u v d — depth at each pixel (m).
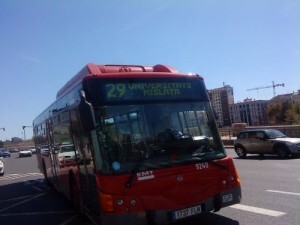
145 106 4.57
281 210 5.55
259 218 5.19
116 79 4.56
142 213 4.14
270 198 6.47
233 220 5.19
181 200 4.32
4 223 6.52
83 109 4.14
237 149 15.63
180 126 4.64
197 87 4.98
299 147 13.73
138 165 4.23
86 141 4.70
